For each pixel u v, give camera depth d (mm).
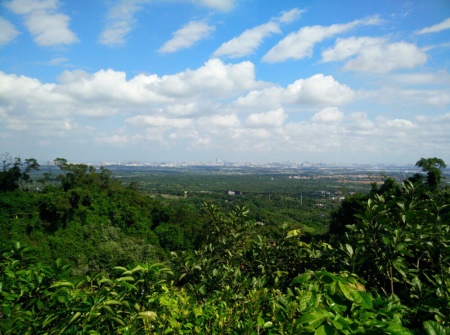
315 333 1626
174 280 3051
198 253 3959
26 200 34156
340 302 2008
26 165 41156
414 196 3309
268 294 2564
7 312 2125
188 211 44344
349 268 2881
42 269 2348
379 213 2826
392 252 2584
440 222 3027
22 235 32094
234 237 4305
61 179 40094
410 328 2145
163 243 37594
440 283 2369
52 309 2162
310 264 3297
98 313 1989
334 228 25062
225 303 2412
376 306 2016
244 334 2064
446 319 1998
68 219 34844
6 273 2266
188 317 2256
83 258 30516
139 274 2338
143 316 2045
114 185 43750
